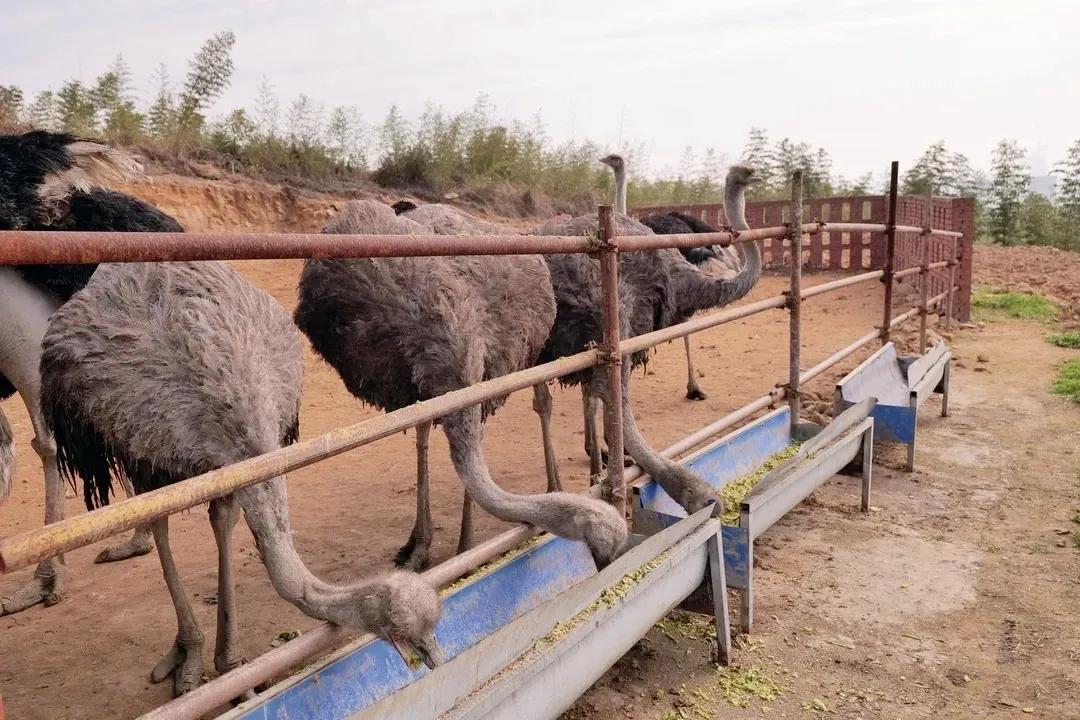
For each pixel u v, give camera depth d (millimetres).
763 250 20016
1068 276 17906
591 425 6145
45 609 4754
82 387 3555
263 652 4188
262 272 13148
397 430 3053
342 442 2832
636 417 8258
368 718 2625
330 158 17172
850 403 6609
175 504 2359
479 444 4172
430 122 19391
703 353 11461
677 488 4609
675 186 24562
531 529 4051
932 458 7082
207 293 3781
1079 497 6160
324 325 5059
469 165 20266
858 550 5336
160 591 4938
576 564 4395
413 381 4594
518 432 8055
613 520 3797
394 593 2881
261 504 3152
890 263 8281
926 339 10711
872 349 11172
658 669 4047
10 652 4293
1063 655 4129
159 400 3461
